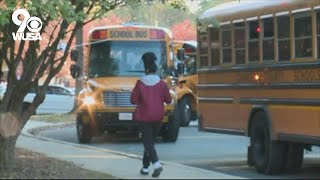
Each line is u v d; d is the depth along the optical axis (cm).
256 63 1811
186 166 1770
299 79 1644
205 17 2012
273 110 1738
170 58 2725
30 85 1603
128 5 1858
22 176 1491
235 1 1967
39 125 3509
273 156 1727
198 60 2091
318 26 1583
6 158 1564
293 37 1667
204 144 2633
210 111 2027
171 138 2697
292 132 1667
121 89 2580
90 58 2730
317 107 1579
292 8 1669
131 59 2702
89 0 1659
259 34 1800
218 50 1980
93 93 2614
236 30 1897
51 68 1655
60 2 1506
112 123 2586
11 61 1598
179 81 3584
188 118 3634
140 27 2716
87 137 2642
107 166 1738
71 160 1869
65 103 4869
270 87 1750
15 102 1593
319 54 1581
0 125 1559
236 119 1898
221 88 1967
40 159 1847
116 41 2705
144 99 1525
